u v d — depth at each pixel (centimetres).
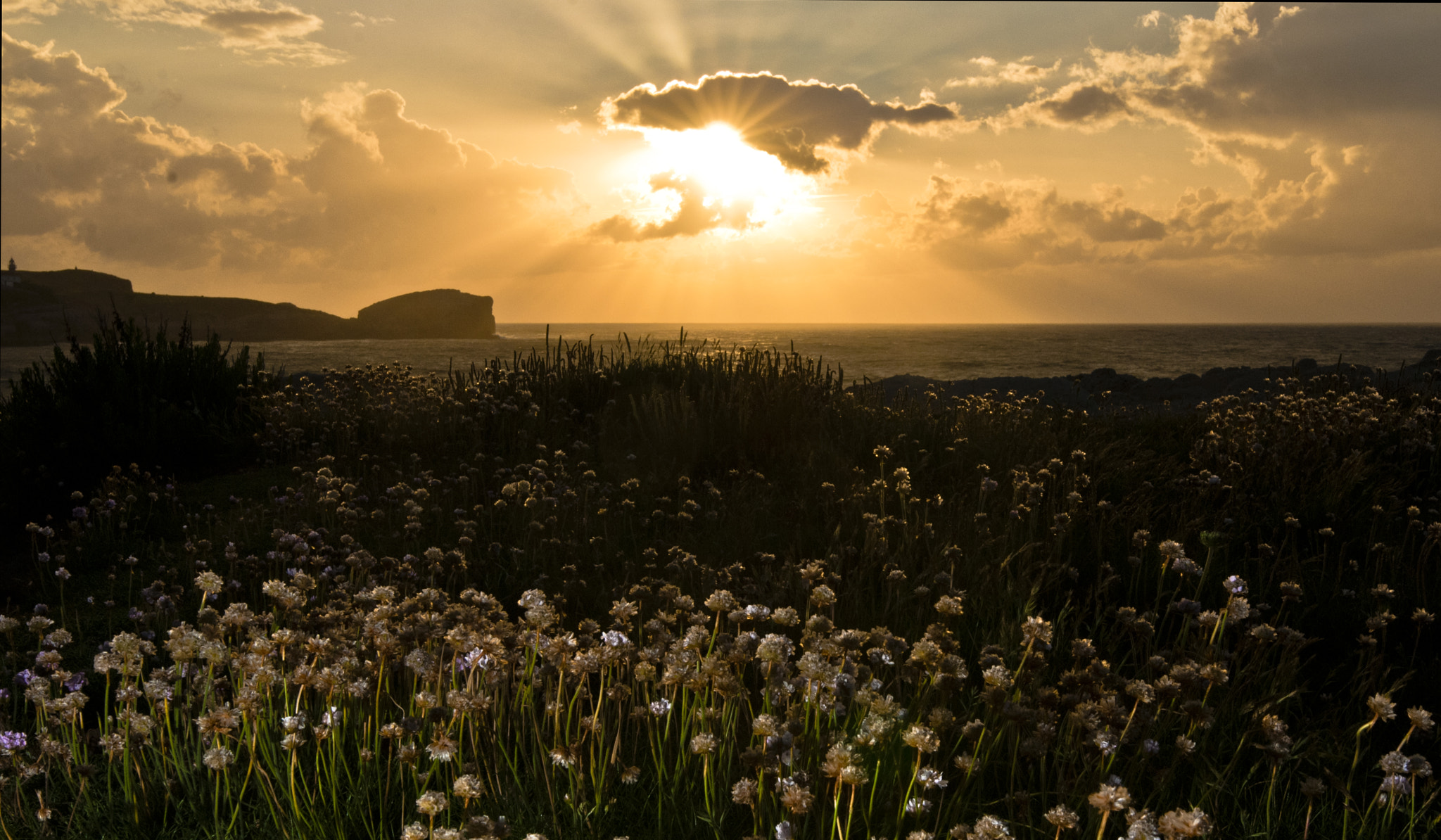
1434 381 743
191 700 261
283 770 248
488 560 446
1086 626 350
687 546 458
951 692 223
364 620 293
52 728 275
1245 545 426
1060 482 510
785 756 205
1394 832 225
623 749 260
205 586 279
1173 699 245
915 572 392
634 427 695
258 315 19700
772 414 666
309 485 582
